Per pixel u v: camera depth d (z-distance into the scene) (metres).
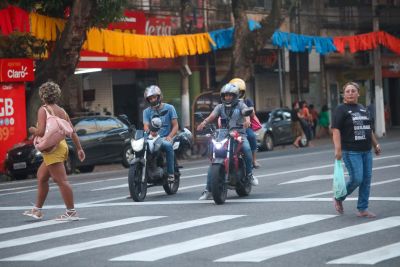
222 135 22.52
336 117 18.55
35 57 45.44
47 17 41.38
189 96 60.22
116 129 41.91
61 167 19.94
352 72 76.44
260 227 17.45
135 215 20.52
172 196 24.83
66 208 22.14
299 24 70.56
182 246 15.49
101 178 35.28
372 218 18.30
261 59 66.50
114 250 15.38
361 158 18.47
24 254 15.38
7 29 38.84
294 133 56.56
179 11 56.09
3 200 26.64
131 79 55.88
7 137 42.22
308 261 13.66
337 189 18.72
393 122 85.50
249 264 13.55
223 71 62.50
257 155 47.66
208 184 23.03
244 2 54.16
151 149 23.78
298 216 18.92
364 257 13.84
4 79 41.53
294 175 30.17
